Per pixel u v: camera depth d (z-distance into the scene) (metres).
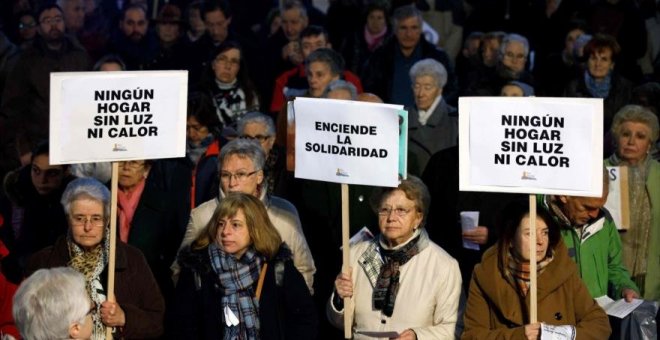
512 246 11.97
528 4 22.67
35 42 21.52
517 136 11.77
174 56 22.19
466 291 14.53
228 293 11.83
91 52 23.22
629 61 21.94
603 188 12.68
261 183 13.52
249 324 11.81
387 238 12.46
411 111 18.00
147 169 14.29
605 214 13.34
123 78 12.16
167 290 13.84
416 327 12.28
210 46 22.09
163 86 12.27
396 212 12.27
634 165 14.83
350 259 12.72
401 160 12.26
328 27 23.12
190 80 22.00
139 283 12.43
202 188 15.23
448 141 17.86
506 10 22.80
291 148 14.48
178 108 12.33
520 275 11.94
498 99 11.78
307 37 20.58
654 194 14.70
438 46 22.77
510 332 11.63
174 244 14.36
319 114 12.30
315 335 12.06
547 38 22.45
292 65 21.97
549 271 11.95
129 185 14.20
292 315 12.02
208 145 16.72
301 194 15.25
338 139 12.27
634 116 14.80
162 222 14.23
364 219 15.00
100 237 12.26
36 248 15.45
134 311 12.20
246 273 11.87
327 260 15.10
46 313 9.72
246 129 15.30
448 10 23.33
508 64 20.14
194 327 11.92
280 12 22.55
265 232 11.95
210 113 16.69
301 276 12.14
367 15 22.31
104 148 12.13
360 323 12.52
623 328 12.74
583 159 11.71
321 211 15.14
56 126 12.07
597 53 19.45
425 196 12.38
